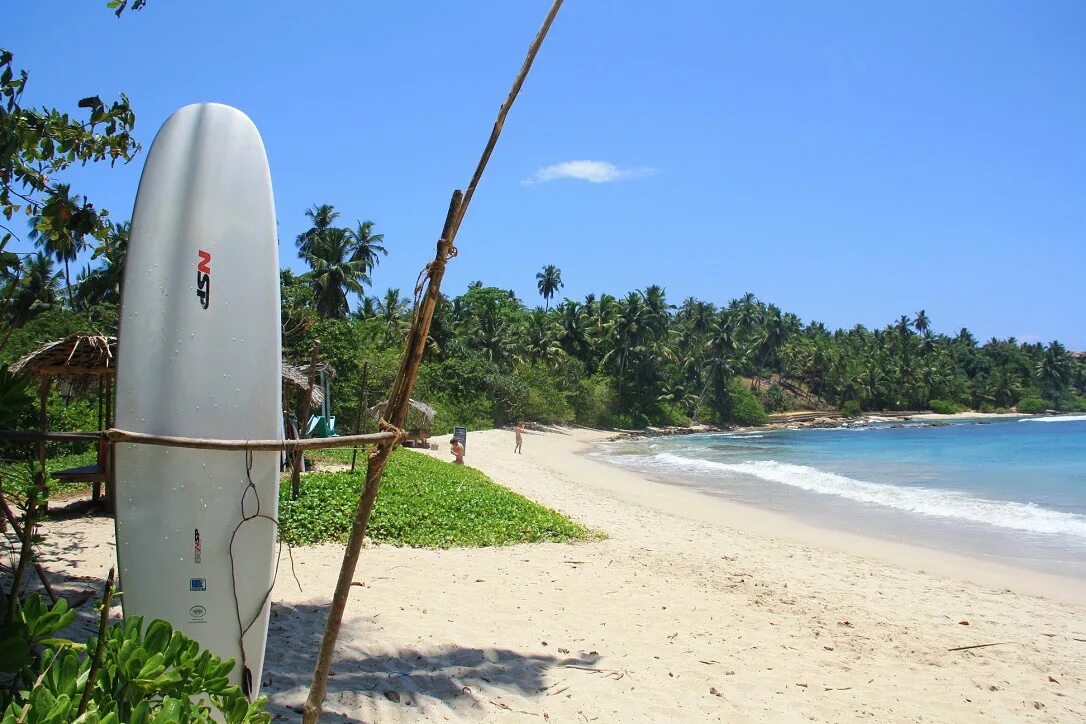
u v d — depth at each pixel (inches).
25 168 218.8
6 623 101.0
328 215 1892.2
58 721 82.4
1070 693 249.4
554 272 4151.1
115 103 231.1
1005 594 420.8
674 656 251.6
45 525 381.4
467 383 2137.1
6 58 197.9
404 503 499.8
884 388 4104.3
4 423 117.1
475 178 122.6
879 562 512.7
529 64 121.3
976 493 943.7
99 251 234.5
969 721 217.8
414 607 287.1
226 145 148.7
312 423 705.6
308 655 222.2
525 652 244.8
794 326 4714.6
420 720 185.2
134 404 136.2
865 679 245.6
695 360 3503.9
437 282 124.9
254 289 145.8
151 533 136.5
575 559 419.5
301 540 396.8
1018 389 4532.5
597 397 2812.5
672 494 928.9
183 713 94.5
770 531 646.5
